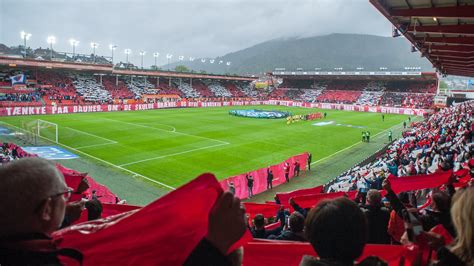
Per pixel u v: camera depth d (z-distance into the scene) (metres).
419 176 7.97
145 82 96.81
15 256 1.69
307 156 30.75
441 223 4.20
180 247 2.07
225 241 1.89
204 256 1.86
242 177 22.56
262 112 70.12
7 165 1.86
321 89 114.94
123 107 74.88
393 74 98.88
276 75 124.00
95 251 2.20
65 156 32.00
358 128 56.09
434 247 3.07
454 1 14.59
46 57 98.06
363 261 2.46
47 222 1.85
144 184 24.67
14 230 1.75
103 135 42.78
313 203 8.87
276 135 46.44
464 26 17.69
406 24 19.20
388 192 4.43
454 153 19.95
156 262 2.13
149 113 69.56
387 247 3.24
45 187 1.81
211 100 95.12
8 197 1.74
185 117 63.78
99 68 79.75
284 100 106.56
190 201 1.98
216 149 36.28
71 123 52.19
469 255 2.55
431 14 15.11
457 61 32.28
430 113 73.25
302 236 5.38
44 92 71.31
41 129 45.50
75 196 4.94
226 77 113.31
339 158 34.91
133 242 2.13
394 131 54.09
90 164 29.52
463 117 43.16
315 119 66.31
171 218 2.02
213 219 1.91
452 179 7.11
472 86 133.38
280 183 26.33
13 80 66.94
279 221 9.17
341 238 2.24
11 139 39.28
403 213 4.27
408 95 95.88
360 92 105.69
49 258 1.75
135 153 33.62
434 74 92.56
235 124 55.75
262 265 3.41
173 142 39.34
